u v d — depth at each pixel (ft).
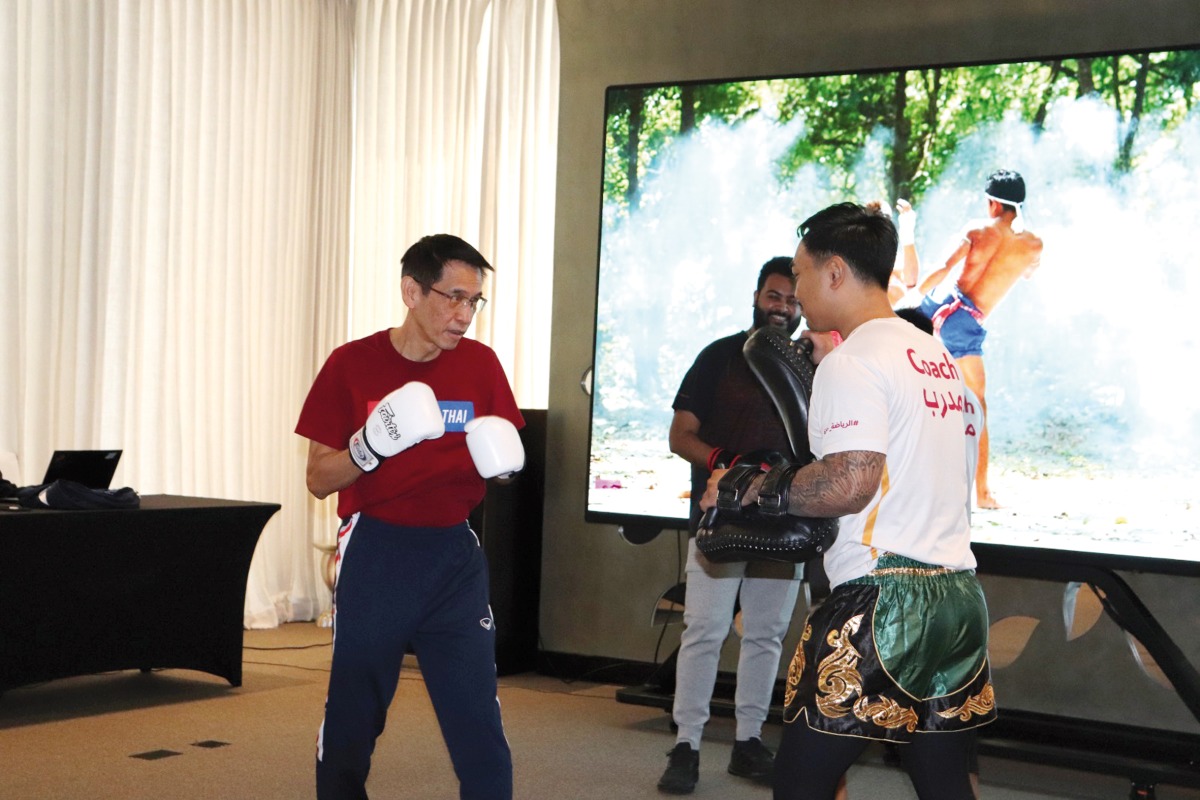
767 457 7.22
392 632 7.99
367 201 21.86
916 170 13.87
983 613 6.53
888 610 6.22
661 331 15.28
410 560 8.07
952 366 6.82
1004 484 13.21
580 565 17.47
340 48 21.86
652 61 16.71
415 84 21.71
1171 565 12.38
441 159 21.56
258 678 16.43
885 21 15.03
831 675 6.26
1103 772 11.94
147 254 19.10
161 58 19.10
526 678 17.42
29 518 13.32
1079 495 12.85
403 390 7.61
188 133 19.58
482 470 8.00
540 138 20.39
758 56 15.90
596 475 15.57
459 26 21.43
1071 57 13.03
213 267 19.97
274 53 20.79
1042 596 14.17
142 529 14.51
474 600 8.31
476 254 8.32
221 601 15.52
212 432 19.99
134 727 13.41
